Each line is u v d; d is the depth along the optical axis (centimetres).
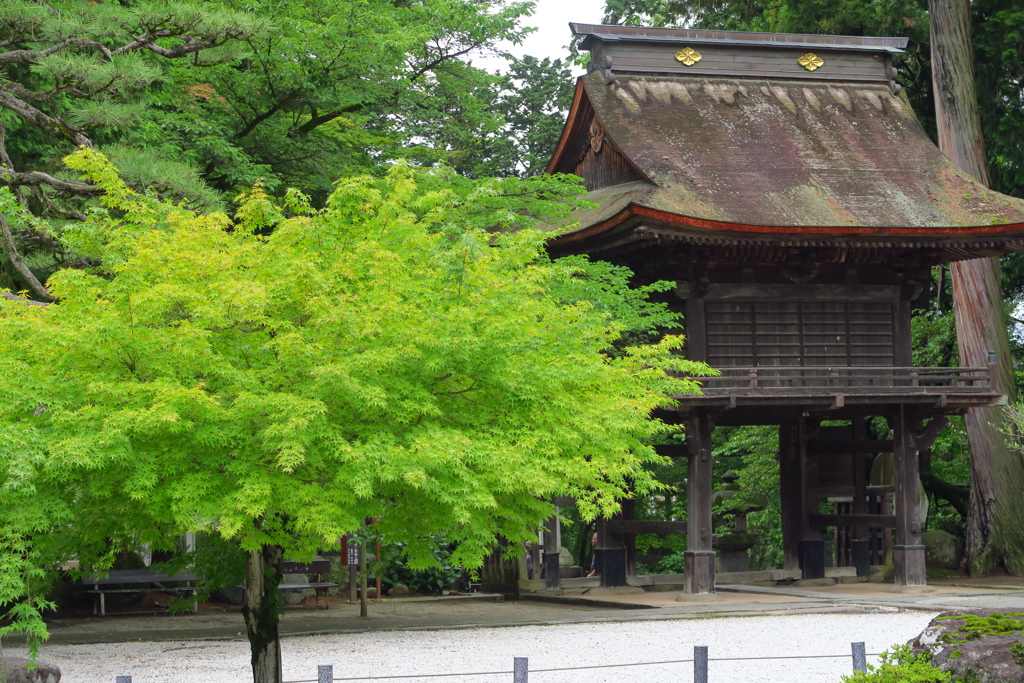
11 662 1132
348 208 1158
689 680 1305
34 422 967
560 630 1873
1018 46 3384
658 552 3916
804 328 2520
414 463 980
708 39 2925
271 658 1099
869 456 3534
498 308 1084
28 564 968
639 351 1508
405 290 1082
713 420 2373
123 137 2253
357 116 3344
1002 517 3078
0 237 1878
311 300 993
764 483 3516
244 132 2805
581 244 2411
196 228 1080
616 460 1169
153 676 1385
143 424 902
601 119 2719
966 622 1081
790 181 2588
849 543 2927
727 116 2811
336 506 978
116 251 1155
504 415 1102
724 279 2475
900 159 2778
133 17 1883
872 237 2388
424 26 2870
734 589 2547
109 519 1036
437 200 1250
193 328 956
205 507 952
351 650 1617
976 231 2412
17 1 1786
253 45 2566
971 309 3122
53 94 1920
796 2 3538
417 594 2789
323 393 992
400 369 1048
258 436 970
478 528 1066
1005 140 3478
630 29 2881
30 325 968
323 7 2669
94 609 2159
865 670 1010
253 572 1105
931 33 3238
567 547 3897
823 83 3017
